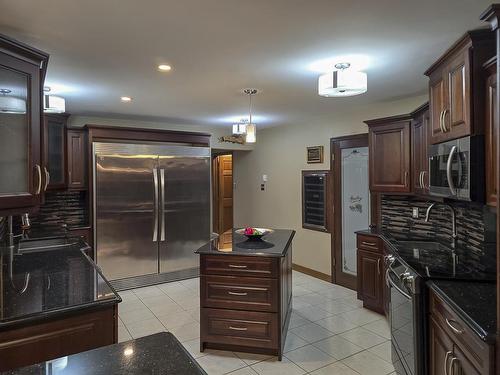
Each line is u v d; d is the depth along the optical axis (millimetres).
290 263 3576
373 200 4270
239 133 3979
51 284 1876
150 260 4668
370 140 3857
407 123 3467
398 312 2441
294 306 3945
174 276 4855
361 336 3191
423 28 1985
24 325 1439
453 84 2080
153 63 2541
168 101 3832
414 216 3758
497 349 1308
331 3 1688
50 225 4520
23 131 1739
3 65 1619
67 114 4270
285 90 3342
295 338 3156
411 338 2127
